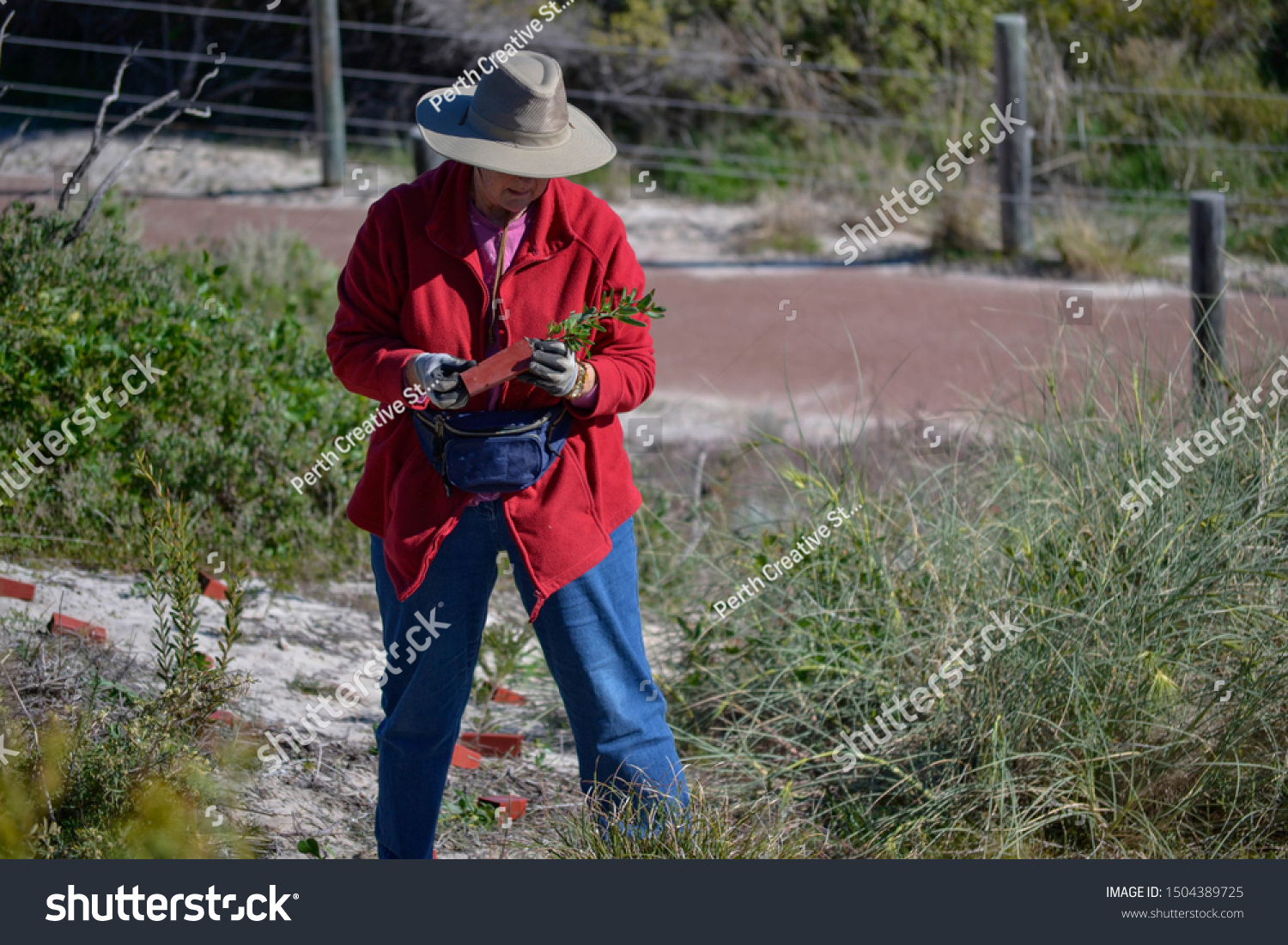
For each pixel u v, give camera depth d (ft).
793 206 47.39
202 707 14.05
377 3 56.39
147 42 57.41
